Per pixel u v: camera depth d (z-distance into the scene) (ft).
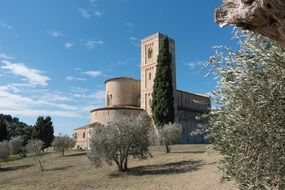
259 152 23.47
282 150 22.77
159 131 172.65
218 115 27.55
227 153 28.02
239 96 23.54
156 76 238.27
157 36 299.17
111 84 316.40
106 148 126.41
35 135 326.65
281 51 20.77
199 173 106.42
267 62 21.72
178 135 171.53
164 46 242.58
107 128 131.64
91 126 270.67
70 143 216.54
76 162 174.81
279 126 22.24
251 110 22.72
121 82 312.50
